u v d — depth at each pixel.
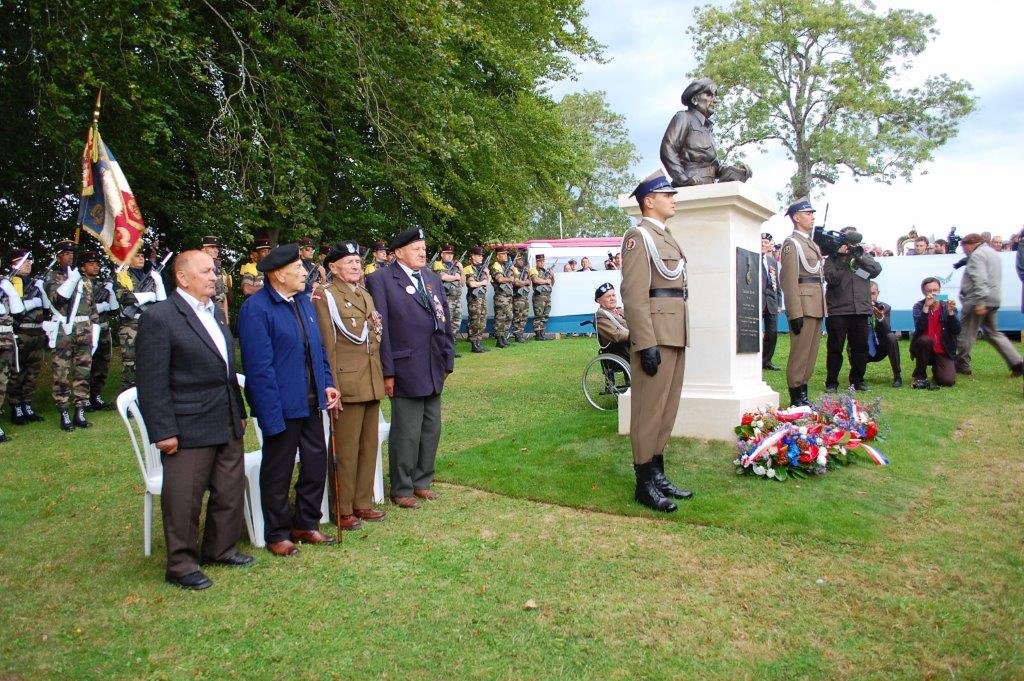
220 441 4.12
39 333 8.20
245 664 3.15
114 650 3.31
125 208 6.23
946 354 8.61
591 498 5.08
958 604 3.48
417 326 5.20
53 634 3.48
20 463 6.58
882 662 3.03
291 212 11.20
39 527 5.04
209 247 9.91
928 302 8.72
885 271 13.16
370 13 11.41
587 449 6.14
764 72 30.55
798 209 7.25
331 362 4.76
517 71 15.14
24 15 9.77
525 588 3.80
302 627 3.46
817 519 4.49
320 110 13.29
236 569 4.19
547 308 16.44
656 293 4.91
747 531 4.40
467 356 13.48
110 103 9.66
